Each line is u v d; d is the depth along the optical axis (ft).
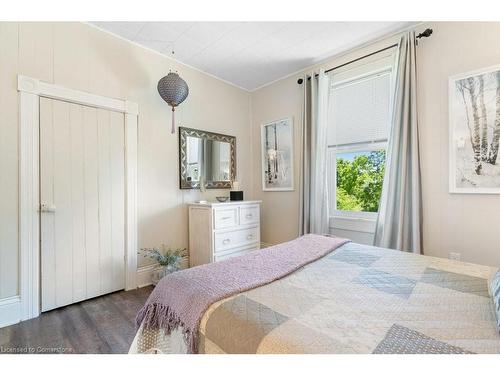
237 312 2.96
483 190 6.32
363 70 8.70
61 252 6.87
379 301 3.23
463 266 4.50
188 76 10.05
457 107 6.68
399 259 4.91
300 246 5.67
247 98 12.44
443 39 6.98
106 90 7.75
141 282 8.48
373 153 8.66
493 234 6.29
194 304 3.33
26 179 6.26
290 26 7.63
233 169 11.59
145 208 8.67
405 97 7.40
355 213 9.10
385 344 2.37
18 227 6.17
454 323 2.72
